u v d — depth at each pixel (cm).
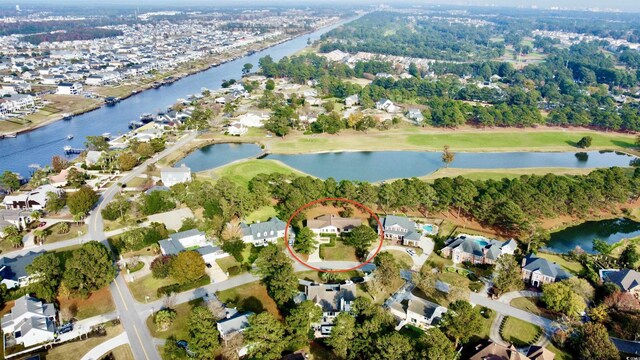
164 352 11550
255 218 18838
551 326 13125
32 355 11400
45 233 16988
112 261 14488
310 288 13700
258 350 11325
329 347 11994
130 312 13038
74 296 13462
